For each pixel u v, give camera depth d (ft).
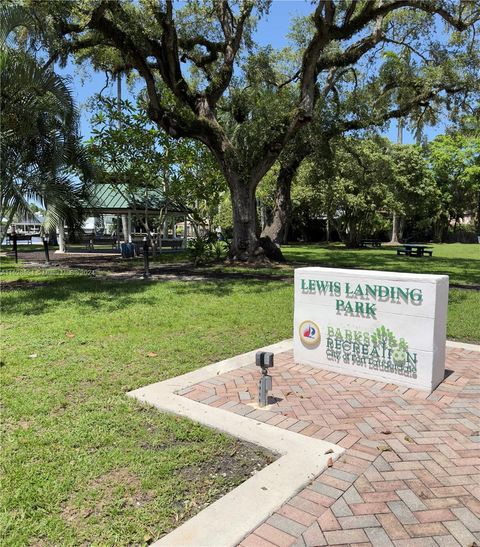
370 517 8.69
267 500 9.07
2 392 14.48
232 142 55.21
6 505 8.91
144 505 9.09
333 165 67.67
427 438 11.76
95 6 39.45
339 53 54.44
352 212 107.34
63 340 20.62
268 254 57.98
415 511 8.87
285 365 17.67
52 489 9.46
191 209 72.18
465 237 151.12
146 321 24.41
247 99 59.72
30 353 18.61
